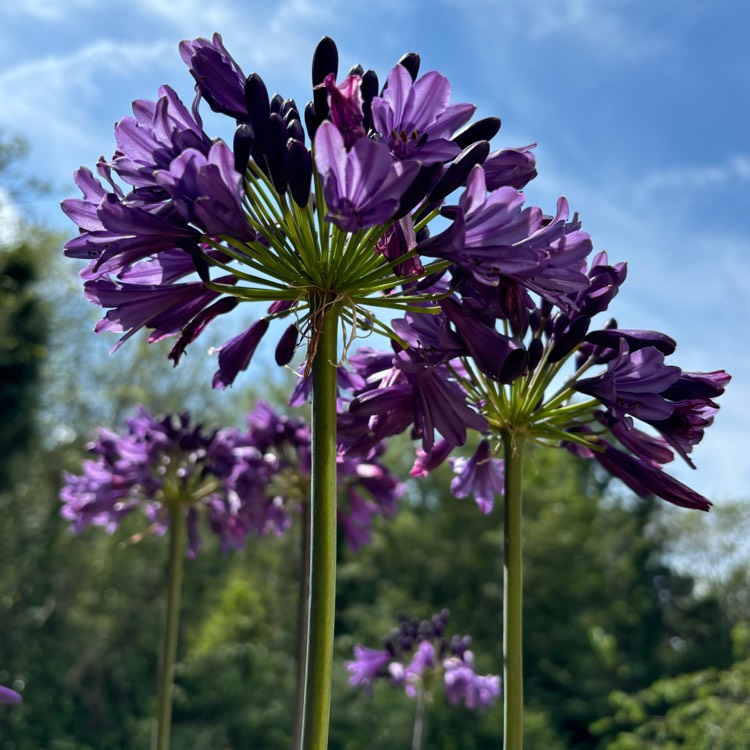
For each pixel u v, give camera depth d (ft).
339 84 0.69
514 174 0.77
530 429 0.89
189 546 1.93
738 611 12.34
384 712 7.45
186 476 1.89
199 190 0.68
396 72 0.72
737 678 4.97
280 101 0.80
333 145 0.65
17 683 7.17
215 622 8.56
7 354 7.46
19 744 7.07
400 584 8.93
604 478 11.92
